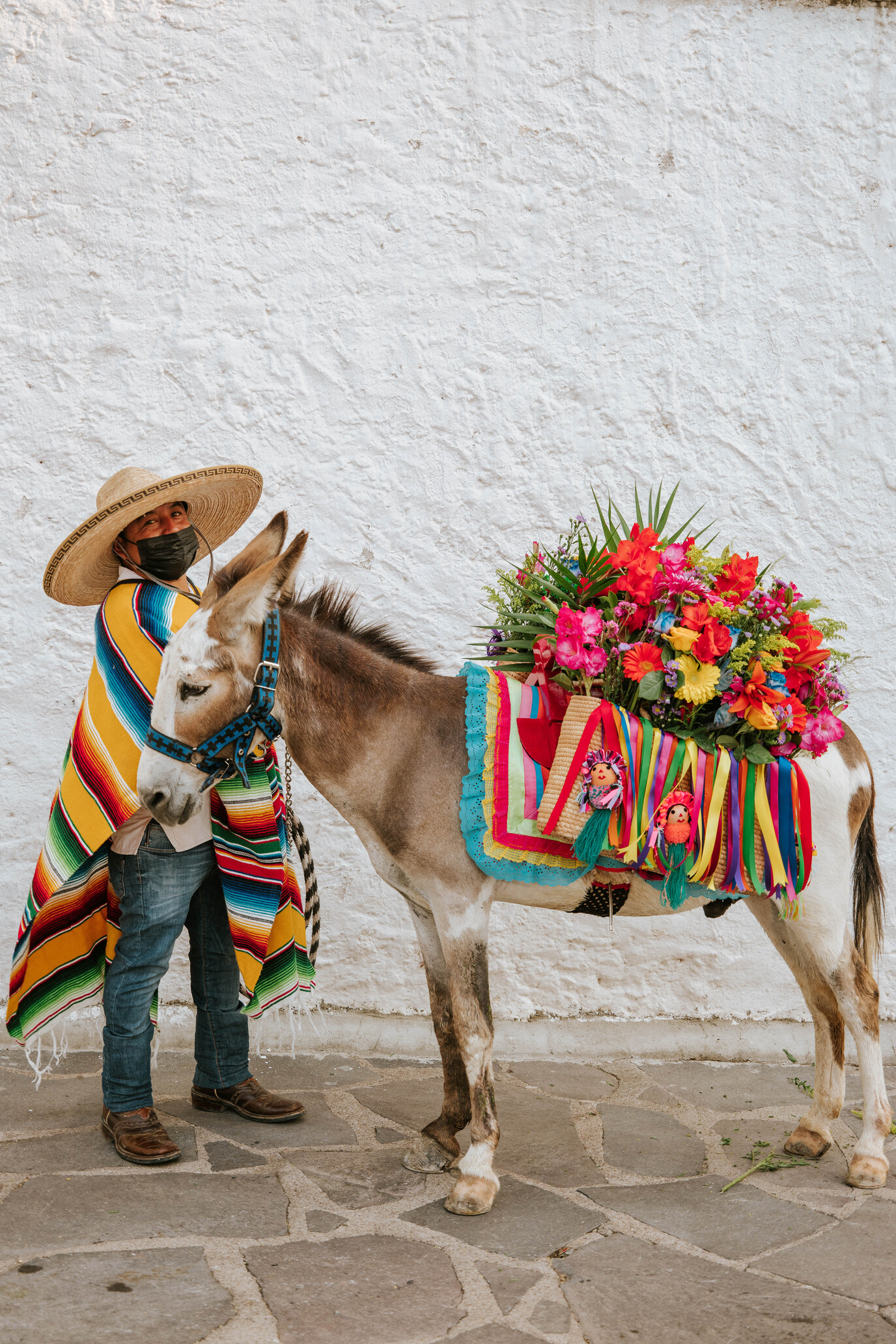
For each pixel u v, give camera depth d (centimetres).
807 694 286
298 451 402
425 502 407
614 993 412
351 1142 312
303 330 403
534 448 411
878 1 416
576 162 411
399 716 275
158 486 275
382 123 404
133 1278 230
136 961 292
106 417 397
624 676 274
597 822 259
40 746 394
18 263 394
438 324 407
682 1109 348
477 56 407
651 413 415
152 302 398
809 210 418
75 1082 351
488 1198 267
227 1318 217
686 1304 228
